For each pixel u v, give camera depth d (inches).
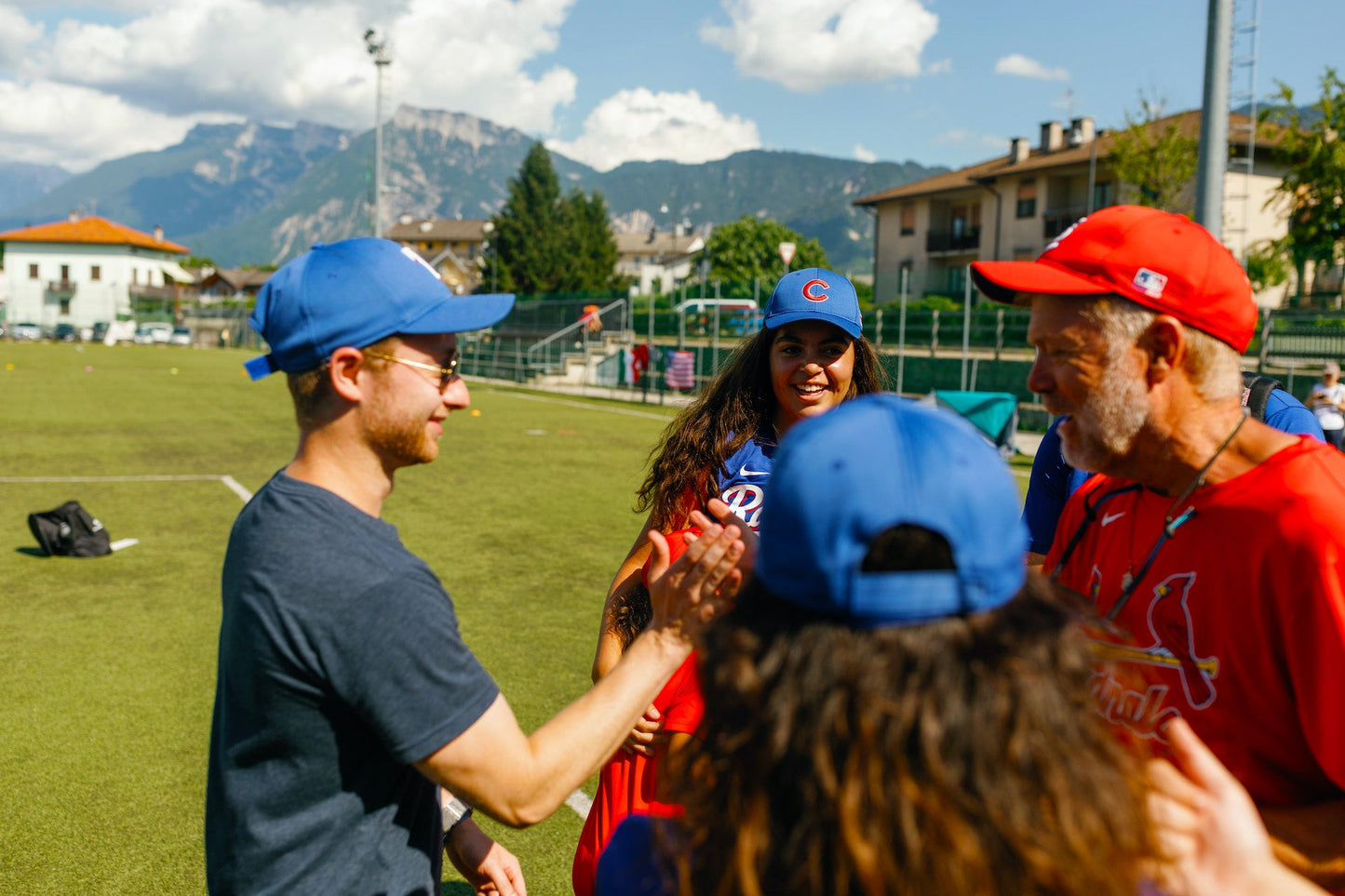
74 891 112.3
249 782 50.0
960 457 31.7
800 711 31.0
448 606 50.6
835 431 32.7
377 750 50.1
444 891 119.3
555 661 190.9
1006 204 1508.4
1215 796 32.9
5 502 352.2
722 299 1106.1
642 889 39.0
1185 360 50.0
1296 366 575.5
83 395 825.5
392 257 53.4
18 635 204.5
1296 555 46.1
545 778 48.0
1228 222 1123.9
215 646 199.6
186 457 484.1
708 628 35.3
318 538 48.8
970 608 31.3
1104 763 31.0
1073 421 53.9
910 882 29.2
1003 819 28.9
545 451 531.8
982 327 765.3
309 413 52.7
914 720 29.8
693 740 36.9
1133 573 55.6
